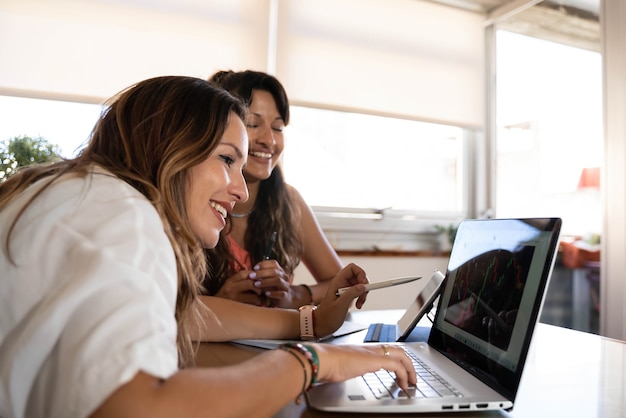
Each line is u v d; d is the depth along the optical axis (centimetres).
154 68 215
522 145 290
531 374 75
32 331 38
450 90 281
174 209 56
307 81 245
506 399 56
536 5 278
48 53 198
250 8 233
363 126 268
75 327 38
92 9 205
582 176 260
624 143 221
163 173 56
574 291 273
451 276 87
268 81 154
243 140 65
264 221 154
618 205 222
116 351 36
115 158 58
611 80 227
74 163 56
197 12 223
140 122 58
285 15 242
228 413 40
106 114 62
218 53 226
